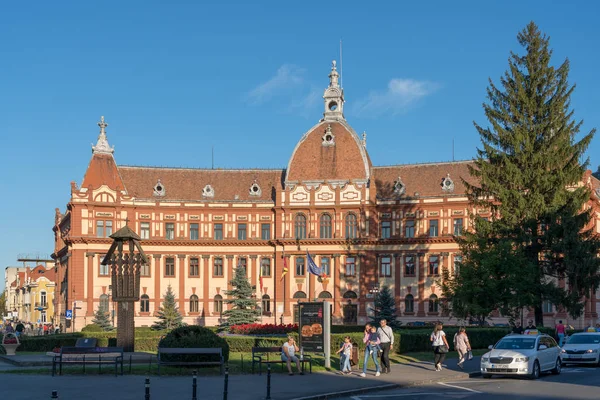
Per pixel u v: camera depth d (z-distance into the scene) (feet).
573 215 243.40
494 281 224.33
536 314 247.50
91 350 131.23
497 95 262.67
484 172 255.50
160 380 121.29
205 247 359.25
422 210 350.64
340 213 354.95
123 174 363.76
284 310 352.49
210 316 355.36
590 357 157.28
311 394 106.83
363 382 122.93
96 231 347.36
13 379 121.08
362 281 349.82
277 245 356.59
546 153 249.55
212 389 110.22
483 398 105.50
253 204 362.53
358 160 360.48
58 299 392.06
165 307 324.19
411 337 186.70
